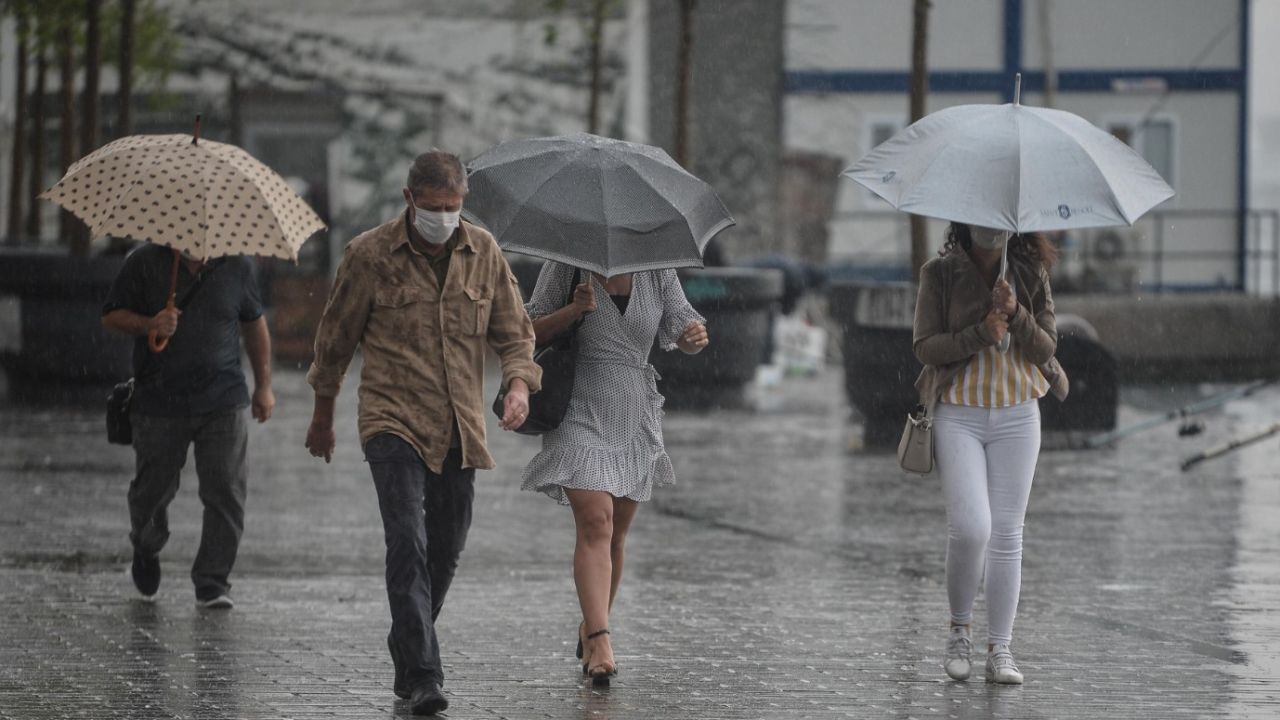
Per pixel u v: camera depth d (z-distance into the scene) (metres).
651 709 20.14
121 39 61.41
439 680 19.69
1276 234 100.25
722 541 34.44
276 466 45.41
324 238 91.88
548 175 21.19
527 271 68.19
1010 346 21.83
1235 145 101.56
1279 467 48.00
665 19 100.56
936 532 35.84
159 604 26.84
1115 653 23.84
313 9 92.25
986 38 101.88
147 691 20.81
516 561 31.66
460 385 20.36
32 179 77.00
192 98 92.06
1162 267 100.69
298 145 92.69
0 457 45.66
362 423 20.19
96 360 60.91
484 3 93.19
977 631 25.34
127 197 24.20
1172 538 35.16
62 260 60.56
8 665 22.30
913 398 52.88
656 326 21.89
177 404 26.03
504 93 93.81
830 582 29.77
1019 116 21.41
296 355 78.56
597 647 21.36
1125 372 80.44
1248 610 27.31
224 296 26.09
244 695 20.66
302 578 29.47
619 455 21.58
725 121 101.25
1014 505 21.88
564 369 21.38
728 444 52.62
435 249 20.48
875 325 53.19
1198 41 101.56
